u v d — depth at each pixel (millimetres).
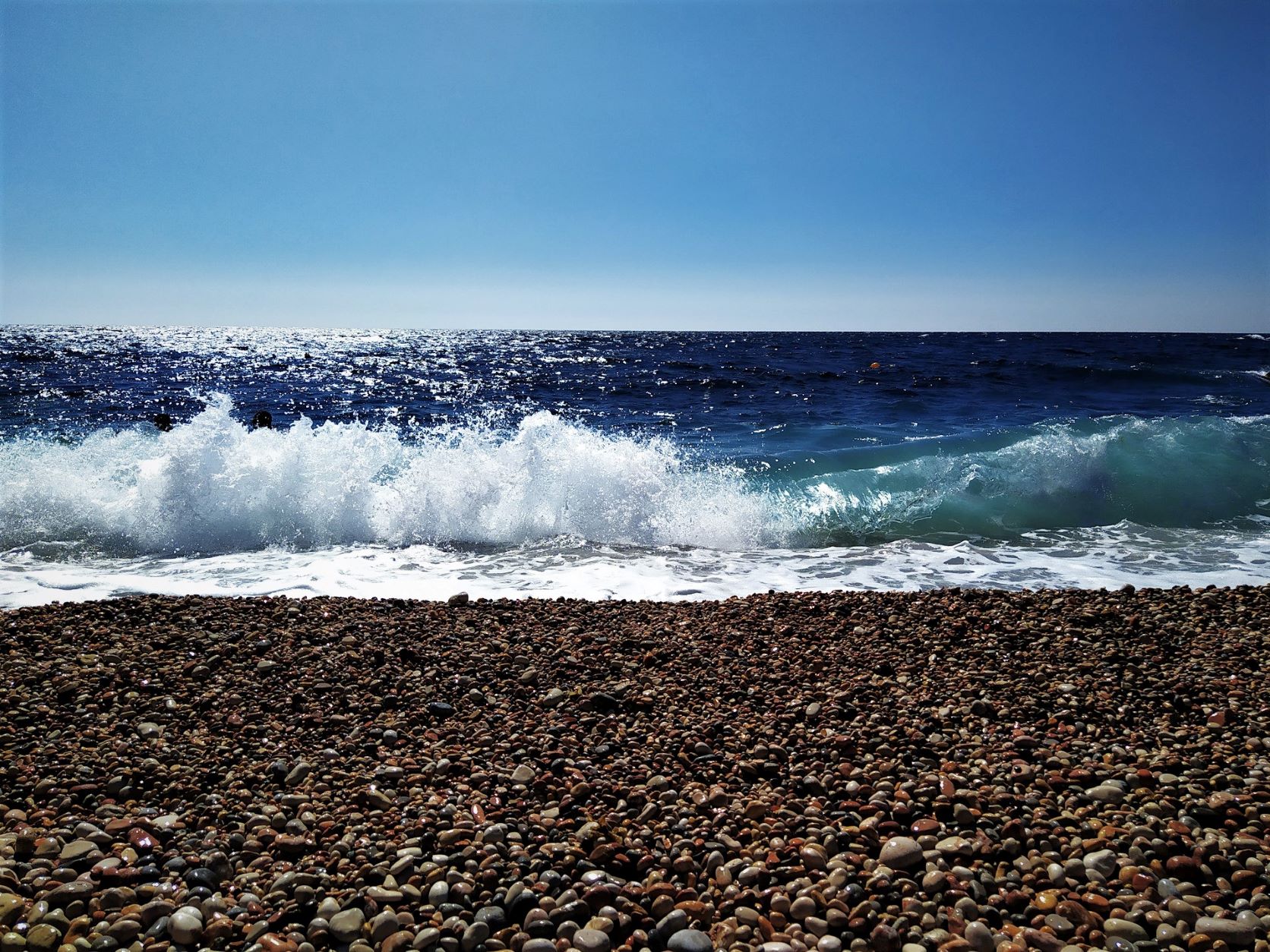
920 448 11680
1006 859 2553
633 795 2924
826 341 67000
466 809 2852
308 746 3369
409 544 7809
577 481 8555
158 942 2203
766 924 2271
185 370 32031
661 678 4125
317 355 45125
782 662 4340
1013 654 4395
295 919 2314
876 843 2650
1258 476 9617
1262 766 3057
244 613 5031
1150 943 2180
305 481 8172
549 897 2377
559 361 37219
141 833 2658
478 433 12195
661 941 2252
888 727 3484
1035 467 9492
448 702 3805
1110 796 2854
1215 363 29812
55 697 3750
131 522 7809
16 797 2902
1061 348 44500
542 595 6211
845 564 7223
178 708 3672
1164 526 8617
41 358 38500
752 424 15523
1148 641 4582
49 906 2297
